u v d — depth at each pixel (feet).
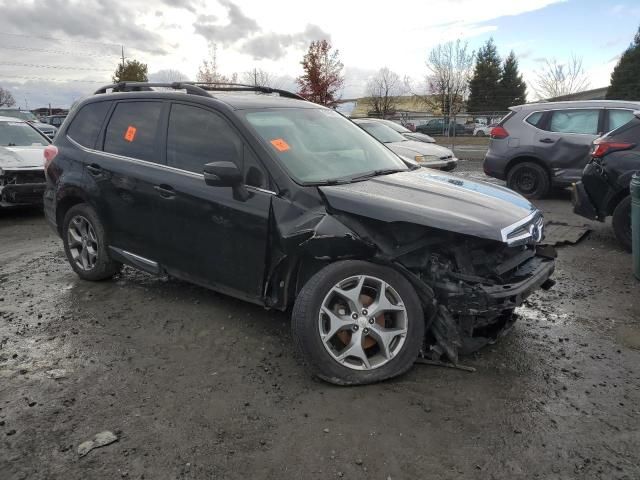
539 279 11.83
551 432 9.61
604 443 9.30
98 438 9.43
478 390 11.00
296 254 11.66
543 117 33.04
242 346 13.11
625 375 11.64
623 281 17.88
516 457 8.95
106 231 16.57
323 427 9.79
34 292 17.28
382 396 10.78
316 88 105.60
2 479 8.48
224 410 10.36
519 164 33.86
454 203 11.78
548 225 26.20
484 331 12.85
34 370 12.05
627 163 20.40
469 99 169.99
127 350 13.00
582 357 12.49
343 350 11.32
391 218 11.06
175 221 14.14
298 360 12.36
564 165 32.19
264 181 12.51
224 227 12.97
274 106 14.69
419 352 11.76
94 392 11.07
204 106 14.21
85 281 18.19
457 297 11.01
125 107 16.29
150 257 15.25
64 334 13.96
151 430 9.73
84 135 17.22
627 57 160.76
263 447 9.26
